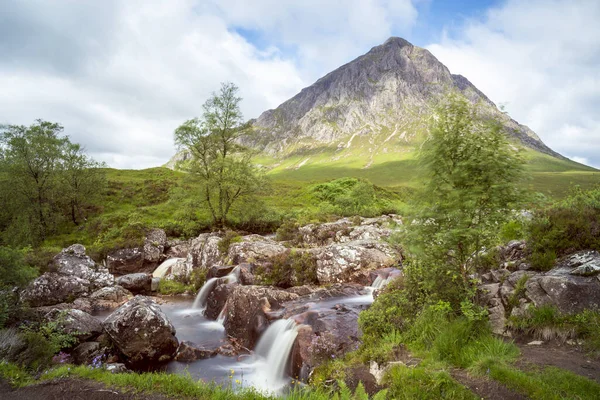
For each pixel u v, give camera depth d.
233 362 13.02
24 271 13.39
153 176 71.69
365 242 21.45
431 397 6.27
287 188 77.50
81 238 39.00
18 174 39.59
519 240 11.49
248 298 15.80
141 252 30.44
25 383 8.03
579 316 7.61
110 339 13.51
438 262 9.07
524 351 7.37
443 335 8.14
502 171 7.73
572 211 10.27
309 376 9.73
